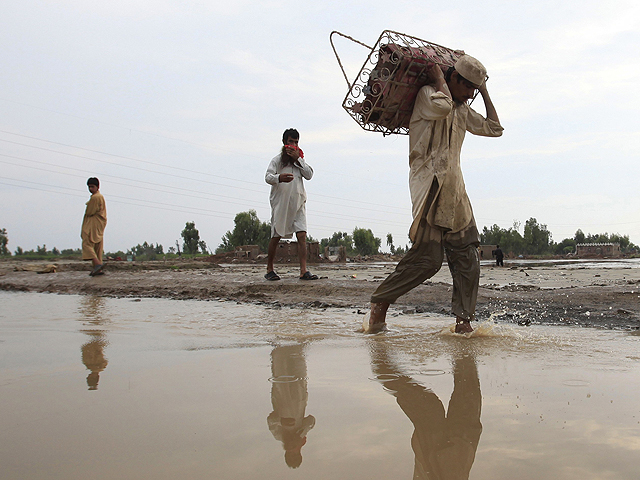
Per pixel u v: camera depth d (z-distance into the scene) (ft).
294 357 7.75
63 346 8.89
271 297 18.15
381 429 4.25
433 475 3.25
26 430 4.27
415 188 10.52
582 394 5.32
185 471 3.35
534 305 14.24
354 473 3.30
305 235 22.48
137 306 16.26
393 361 7.33
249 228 254.68
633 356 7.43
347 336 10.09
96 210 28.45
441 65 10.49
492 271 46.26
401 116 11.20
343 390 5.63
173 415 4.68
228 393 5.53
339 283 20.59
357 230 306.55
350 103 11.48
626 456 3.59
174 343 9.21
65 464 3.51
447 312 13.87
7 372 6.68
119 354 8.10
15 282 27.61
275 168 21.75
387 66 10.41
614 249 275.80
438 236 10.44
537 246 372.17
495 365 6.91
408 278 10.51
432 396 5.32
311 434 4.10
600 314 12.42
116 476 3.29
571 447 3.76
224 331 10.78
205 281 23.17
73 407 4.98
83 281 25.82
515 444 3.85
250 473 3.31
